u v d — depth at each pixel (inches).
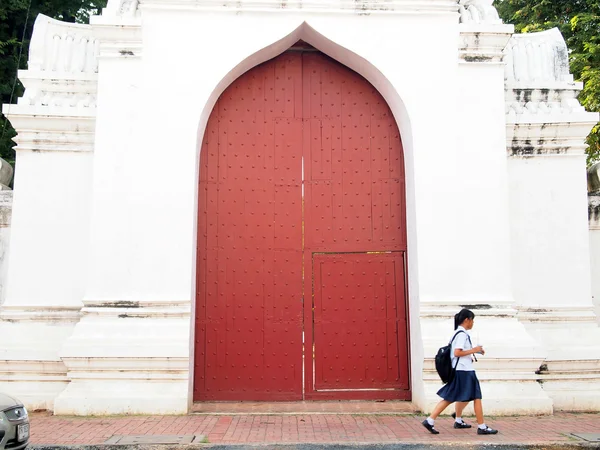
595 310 366.9
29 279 330.3
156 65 331.6
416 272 325.7
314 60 360.8
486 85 339.9
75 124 342.0
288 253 343.0
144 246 317.7
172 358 302.5
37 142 342.3
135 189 321.7
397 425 284.7
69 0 659.4
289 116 354.6
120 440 251.1
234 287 338.3
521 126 351.9
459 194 330.0
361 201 349.1
